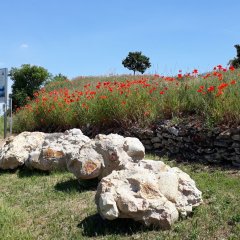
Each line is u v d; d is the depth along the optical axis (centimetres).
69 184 460
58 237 321
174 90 634
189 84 640
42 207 394
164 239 291
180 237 293
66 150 529
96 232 319
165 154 546
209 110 523
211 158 479
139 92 677
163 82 731
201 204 344
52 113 868
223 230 300
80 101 784
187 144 514
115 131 661
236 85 543
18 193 454
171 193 320
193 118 546
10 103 952
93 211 362
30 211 387
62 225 342
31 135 601
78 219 351
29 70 1853
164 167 350
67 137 550
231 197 357
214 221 313
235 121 486
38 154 536
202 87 565
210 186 391
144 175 326
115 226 325
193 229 302
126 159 427
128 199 308
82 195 414
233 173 433
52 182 479
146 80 779
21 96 1819
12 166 561
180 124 539
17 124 1052
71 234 323
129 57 2152
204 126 496
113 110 683
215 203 346
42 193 439
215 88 560
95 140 449
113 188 320
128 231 315
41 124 910
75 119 786
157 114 608
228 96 524
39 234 329
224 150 468
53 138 582
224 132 468
